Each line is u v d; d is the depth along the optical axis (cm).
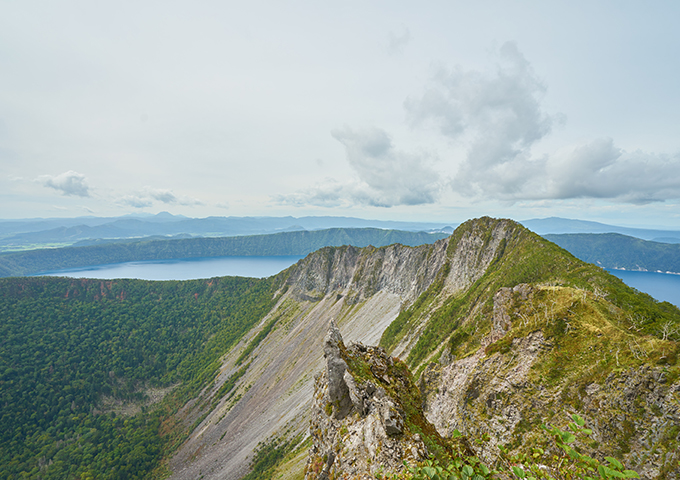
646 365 5178
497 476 1242
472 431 6794
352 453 2702
